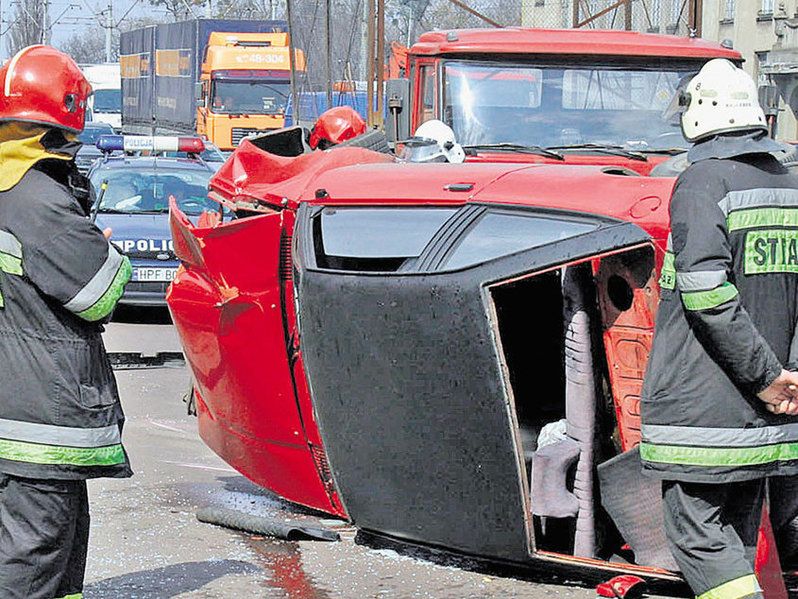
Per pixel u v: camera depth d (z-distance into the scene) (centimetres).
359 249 562
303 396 604
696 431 448
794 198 461
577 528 546
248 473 666
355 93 1239
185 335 679
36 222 430
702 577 451
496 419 511
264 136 786
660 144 867
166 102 3875
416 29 1237
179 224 670
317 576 564
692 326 449
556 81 879
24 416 436
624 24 1188
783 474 455
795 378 439
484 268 513
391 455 549
